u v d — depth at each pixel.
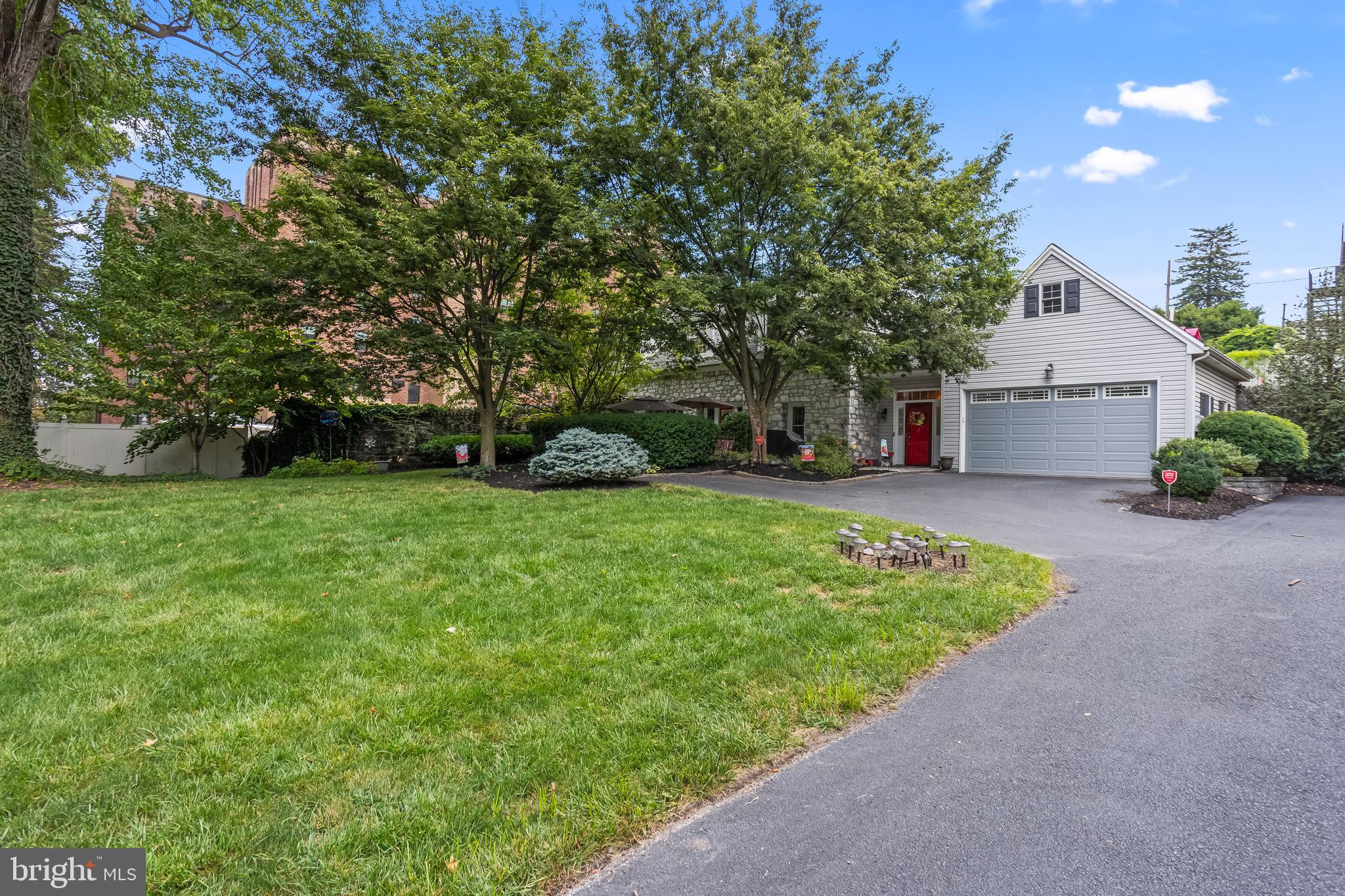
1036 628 4.14
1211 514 8.72
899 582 4.98
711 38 11.42
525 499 8.70
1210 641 3.89
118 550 5.30
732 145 10.92
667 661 3.36
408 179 11.50
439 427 19.09
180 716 2.66
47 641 3.42
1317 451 13.12
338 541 5.92
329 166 10.89
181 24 10.41
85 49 9.48
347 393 13.80
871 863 1.92
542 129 11.26
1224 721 2.85
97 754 2.35
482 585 4.69
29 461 9.90
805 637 3.77
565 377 18.89
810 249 11.34
